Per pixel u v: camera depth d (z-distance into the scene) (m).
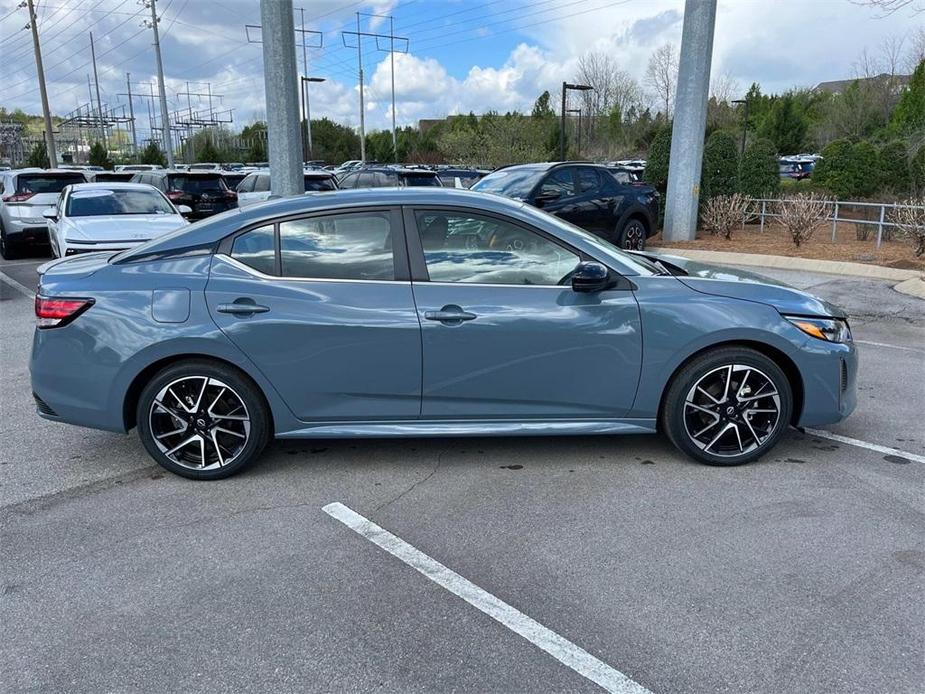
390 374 3.96
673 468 4.22
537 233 4.03
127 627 2.80
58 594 3.02
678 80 13.84
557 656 2.61
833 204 14.88
